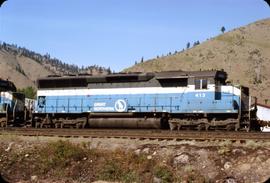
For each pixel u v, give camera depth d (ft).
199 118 105.60
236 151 77.87
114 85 114.52
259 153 76.02
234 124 101.71
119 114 112.98
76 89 119.03
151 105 109.40
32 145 94.43
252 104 105.29
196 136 86.69
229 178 71.36
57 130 103.09
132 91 112.16
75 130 101.76
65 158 84.33
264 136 82.99
